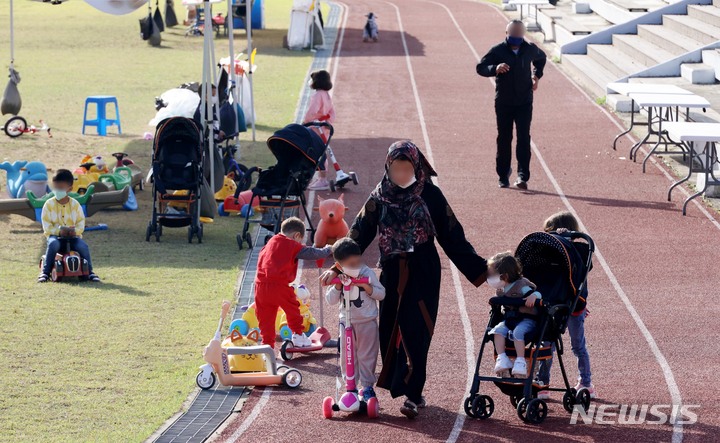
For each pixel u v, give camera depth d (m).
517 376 29.92
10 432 30.45
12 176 59.41
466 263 30.86
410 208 30.28
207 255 50.78
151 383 34.75
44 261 46.53
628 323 40.03
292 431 30.20
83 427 30.91
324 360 36.94
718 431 29.55
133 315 41.66
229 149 65.31
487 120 84.69
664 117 74.50
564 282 31.19
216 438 29.72
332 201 47.53
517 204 58.88
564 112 86.06
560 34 121.06
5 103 79.44
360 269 30.70
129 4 63.34
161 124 53.22
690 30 95.00
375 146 75.44
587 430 29.81
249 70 77.44
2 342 38.41
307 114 61.59
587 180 64.19
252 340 36.72
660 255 49.03
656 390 33.12
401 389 30.23
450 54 123.31
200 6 151.38
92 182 58.31
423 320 30.28
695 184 62.28
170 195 53.81
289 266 36.09
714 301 42.53
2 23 160.50
